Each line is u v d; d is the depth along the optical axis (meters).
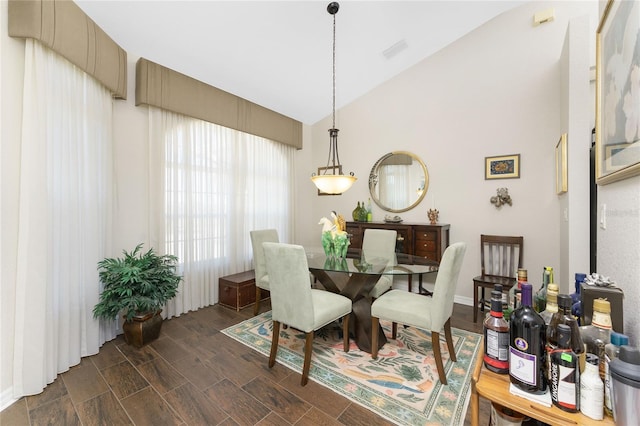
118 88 2.43
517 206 2.99
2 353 1.62
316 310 1.95
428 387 1.77
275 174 4.26
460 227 3.34
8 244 1.65
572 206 2.16
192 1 2.22
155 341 2.40
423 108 3.60
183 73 2.97
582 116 2.14
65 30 1.85
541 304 1.11
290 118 4.40
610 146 1.10
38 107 1.73
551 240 2.81
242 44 2.78
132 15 2.24
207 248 3.32
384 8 2.71
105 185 2.38
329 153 4.57
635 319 0.86
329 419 1.51
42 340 1.73
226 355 2.17
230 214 3.58
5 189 1.64
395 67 3.68
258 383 1.82
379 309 2.05
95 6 2.11
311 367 2.01
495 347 0.88
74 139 2.04
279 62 3.17
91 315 2.17
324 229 2.73
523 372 0.78
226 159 3.54
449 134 3.41
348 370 1.97
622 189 0.99
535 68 2.89
